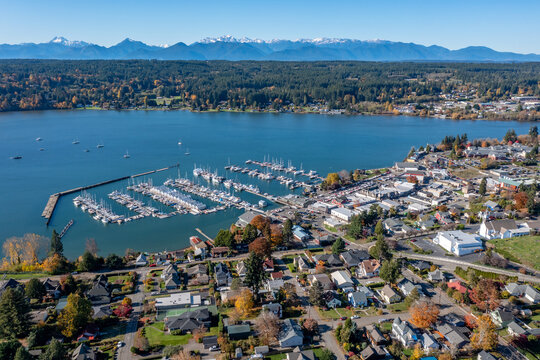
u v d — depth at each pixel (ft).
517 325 383.45
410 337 366.22
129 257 554.87
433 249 565.94
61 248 549.54
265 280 477.77
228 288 471.21
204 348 366.43
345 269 513.86
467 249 549.95
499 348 362.74
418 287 450.71
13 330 374.02
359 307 430.20
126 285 477.36
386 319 406.21
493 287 426.10
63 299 438.81
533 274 488.44
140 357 355.15
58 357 332.60
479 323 371.97
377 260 518.78
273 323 382.22
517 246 559.79
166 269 505.66
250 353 362.94
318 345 370.94
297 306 433.48
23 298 389.60
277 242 583.17
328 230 652.07
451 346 361.10
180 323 394.11
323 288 449.89
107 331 393.29
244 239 589.32
